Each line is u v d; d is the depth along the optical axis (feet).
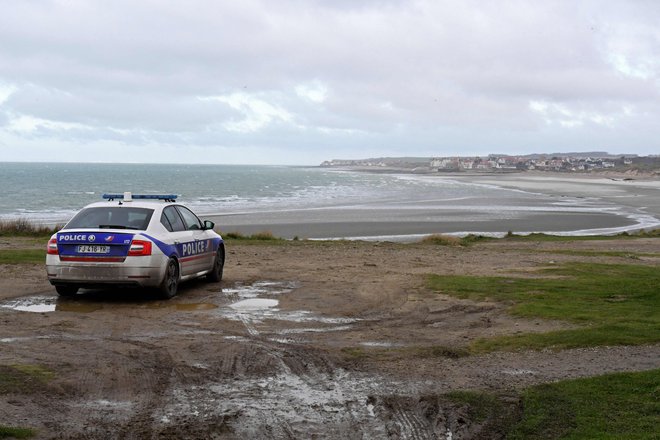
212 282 45.06
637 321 32.17
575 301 37.78
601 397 20.85
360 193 289.12
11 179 444.96
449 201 223.51
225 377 23.36
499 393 21.67
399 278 46.98
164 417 19.33
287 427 18.83
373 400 21.15
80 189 313.73
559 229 130.21
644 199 247.09
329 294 40.60
